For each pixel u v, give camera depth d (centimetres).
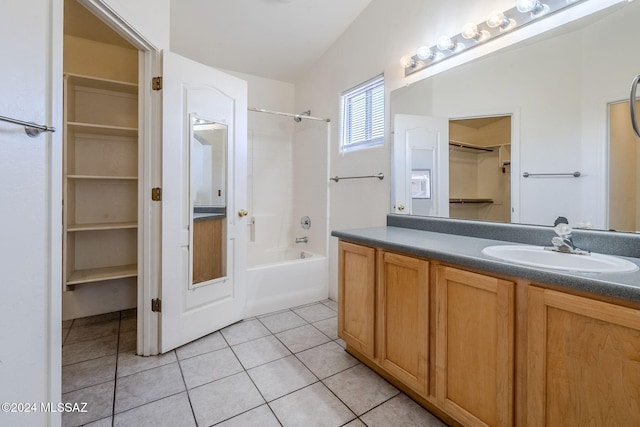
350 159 284
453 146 192
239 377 176
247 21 265
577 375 94
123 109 267
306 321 256
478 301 122
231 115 242
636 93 124
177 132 202
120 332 234
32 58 99
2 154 90
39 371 104
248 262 338
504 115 167
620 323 85
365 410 150
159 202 196
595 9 135
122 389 163
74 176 225
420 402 155
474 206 180
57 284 111
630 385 84
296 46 304
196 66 214
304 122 351
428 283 142
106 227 238
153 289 198
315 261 304
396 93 233
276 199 366
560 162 146
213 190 233
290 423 140
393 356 164
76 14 216
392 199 237
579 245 138
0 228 90
